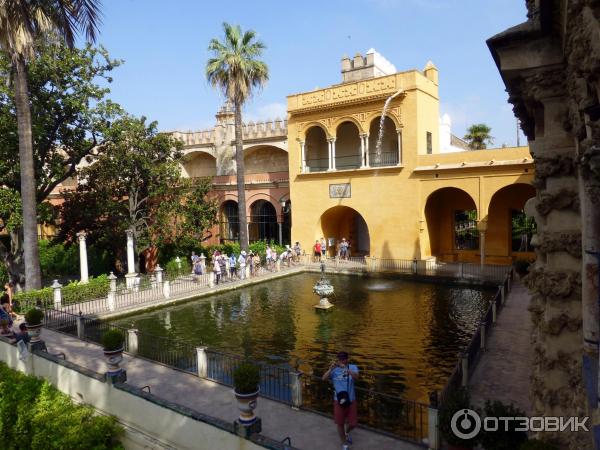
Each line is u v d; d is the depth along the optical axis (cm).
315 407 889
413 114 2473
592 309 455
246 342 1370
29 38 1461
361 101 2617
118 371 859
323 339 1377
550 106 553
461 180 2347
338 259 2767
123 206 2584
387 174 2583
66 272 3025
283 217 3300
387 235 2598
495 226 2561
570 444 516
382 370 1112
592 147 369
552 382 547
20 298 1592
